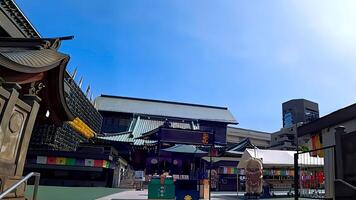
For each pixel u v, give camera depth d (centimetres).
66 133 3139
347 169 845
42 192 1781
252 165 2050
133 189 2919
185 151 1895
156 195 1565
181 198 1523
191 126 5653
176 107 6306
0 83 673
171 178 1617
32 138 2841
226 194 2558
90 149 3112
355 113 1178
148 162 4059
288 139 9650
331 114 1324
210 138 1695
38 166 2816
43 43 1035
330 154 1316
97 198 1664
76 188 2480
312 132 1473
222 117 6159
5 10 2022
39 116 1020
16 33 2181
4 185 664
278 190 2870
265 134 10681
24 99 795
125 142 4262
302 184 2016
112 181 3091
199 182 1656
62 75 942
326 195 1312
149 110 5872
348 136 857
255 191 1988
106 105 5731
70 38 1080
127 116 5603
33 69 804
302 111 13650
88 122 3847
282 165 2205
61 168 2861
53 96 962
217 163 3384
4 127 662
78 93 3356
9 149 702
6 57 697
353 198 704
